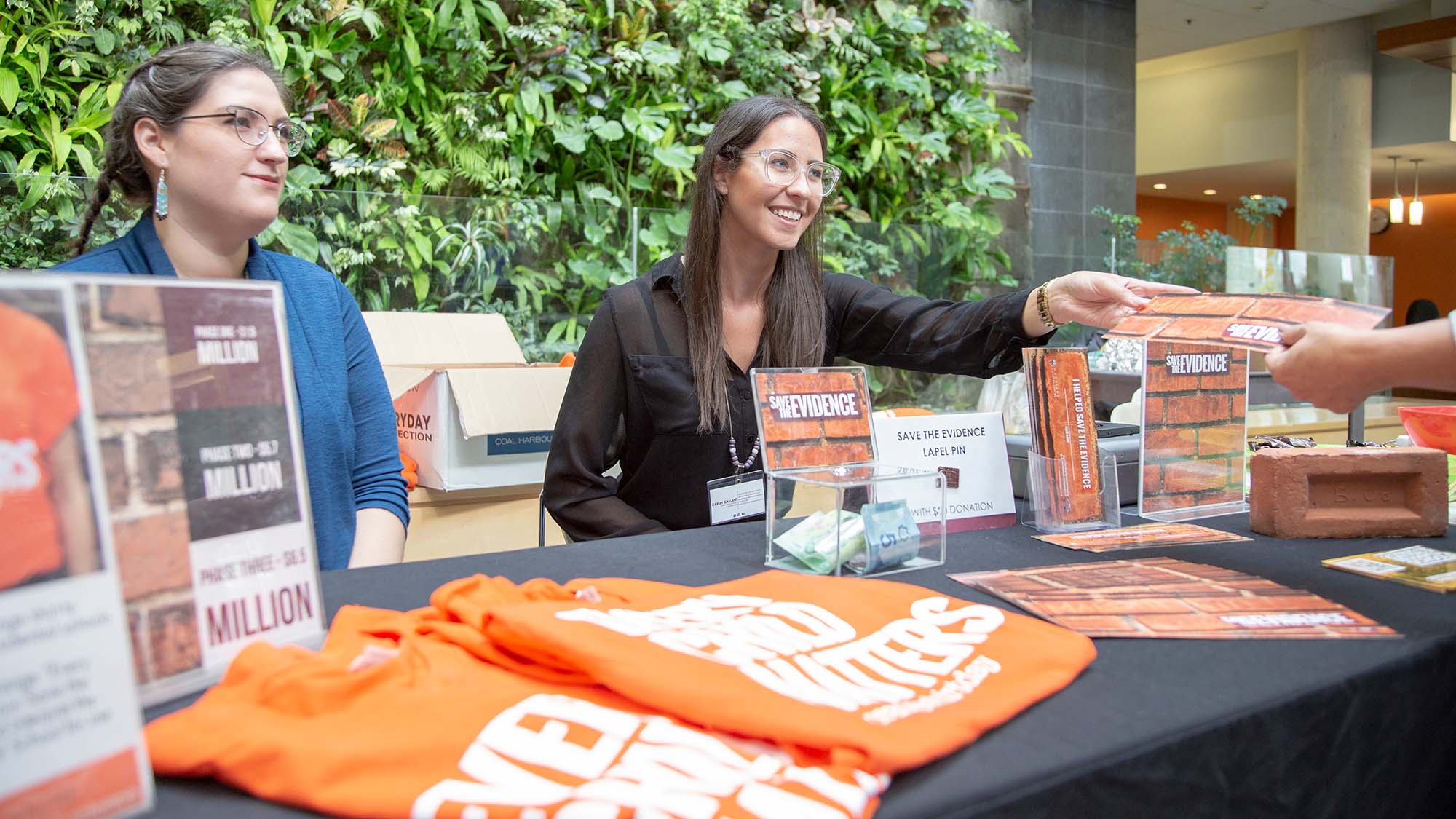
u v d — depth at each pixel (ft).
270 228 8.84
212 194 4.29
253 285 2.38
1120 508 4.22
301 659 2.08
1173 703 2.13
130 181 4.47
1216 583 3.05
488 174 12.63
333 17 11.38
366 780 1.68
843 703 1.95
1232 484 4.55
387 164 11.68
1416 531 3.83
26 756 1.52
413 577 3.29
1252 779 2.13
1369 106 31.73
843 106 15.52
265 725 1.81
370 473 5.00
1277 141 36.91
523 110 12.77
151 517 2.10
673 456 5.07
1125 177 23.30
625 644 2.12
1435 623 2.71
